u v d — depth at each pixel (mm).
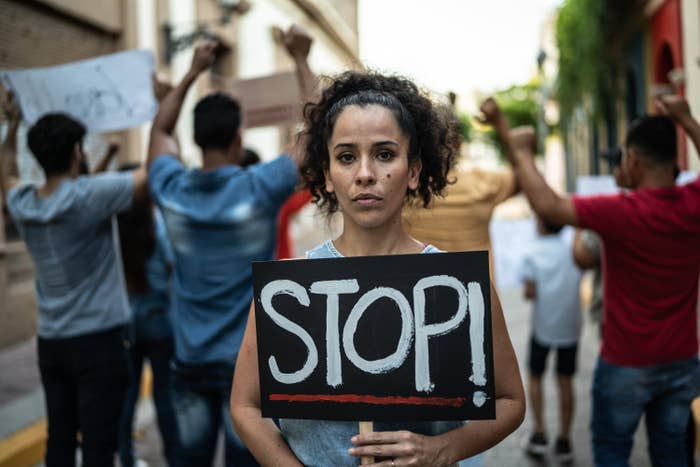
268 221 2738
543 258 4340
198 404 2762
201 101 2822
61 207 2816
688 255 2543
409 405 1437
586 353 6910
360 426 1467
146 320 3822
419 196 1800
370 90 1619
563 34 11672
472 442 1484
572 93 12242
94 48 8914
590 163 15656
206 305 2713
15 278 7531
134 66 3432
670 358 2586
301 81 2844
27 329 7516
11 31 7316
